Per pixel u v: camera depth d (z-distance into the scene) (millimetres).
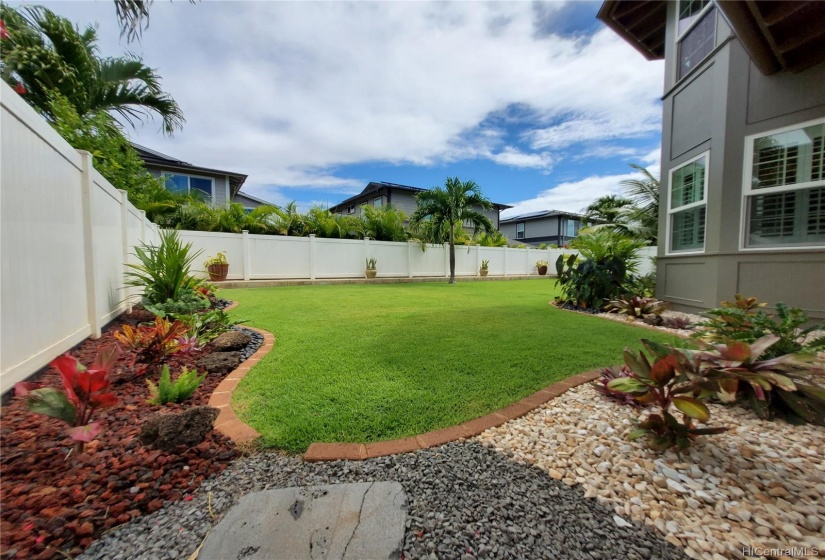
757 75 4617
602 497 1527
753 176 4715
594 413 2289
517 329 4566
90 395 1656
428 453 1823
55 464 1606
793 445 1939
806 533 1338
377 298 7750
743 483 1615
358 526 1334
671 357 1771
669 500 1511
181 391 2295
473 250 15289
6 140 2090
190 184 15297
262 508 1418
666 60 6414
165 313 4039
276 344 3754
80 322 3158
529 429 2088
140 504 1429
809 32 3715
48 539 1248
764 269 4605
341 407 2293
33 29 5746
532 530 1343
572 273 7031
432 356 3361
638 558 1231
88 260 3332
